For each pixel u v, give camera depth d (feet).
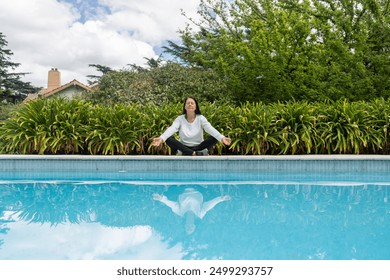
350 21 36.86
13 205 14.69
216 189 17.40
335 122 24.62
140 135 24.66
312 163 20.63
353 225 11.78
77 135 24.57
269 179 19.63
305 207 14.06
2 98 126.21
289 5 40.57
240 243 10.23
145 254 9.52
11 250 9.78
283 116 24.64
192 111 21.26
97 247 9.98
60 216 13.08
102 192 16.94
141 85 37.60
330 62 36.52
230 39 42.19
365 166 20.70
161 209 13.94
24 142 24.66
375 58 34.09
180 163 20.77
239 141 24.34
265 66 34.71
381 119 24.59
